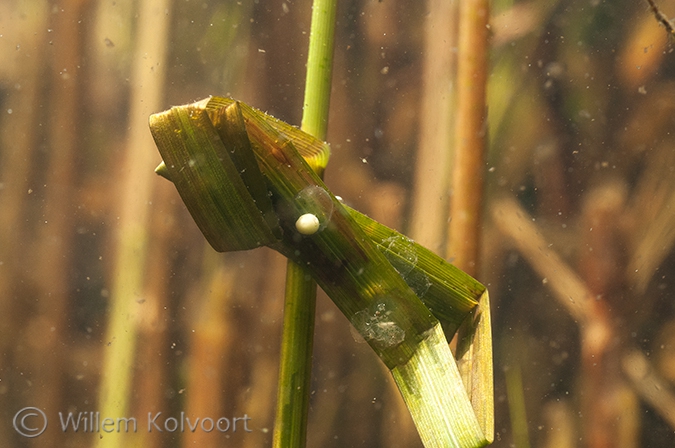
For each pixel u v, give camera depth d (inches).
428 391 9.0
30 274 20.5
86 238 20.7
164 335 18.4
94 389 19.5
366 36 20.3
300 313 9.1
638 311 18.6
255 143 9.0
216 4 20.0
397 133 19.9
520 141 19.7
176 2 19.8
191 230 19.5
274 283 19.0
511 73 19.2
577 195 19.8
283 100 19.7
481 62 12.8
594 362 18.4
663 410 17.7
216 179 8.9
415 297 9.0
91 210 20.7
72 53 20.8
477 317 9.2
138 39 20.1
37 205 21.0
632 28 19.3
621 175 19.6
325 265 9.1
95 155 20.9
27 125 21.1
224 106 8.9
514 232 19.7
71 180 20.8
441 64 18.8
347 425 18.7
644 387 18.0
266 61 19.7
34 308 20.3
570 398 19.0
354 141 20.2
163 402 18.0
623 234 19.2
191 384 18.2
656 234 18.9
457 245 12.0
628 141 19.7
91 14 20.7
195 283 19.1
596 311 18.6
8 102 21.2
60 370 19.6
